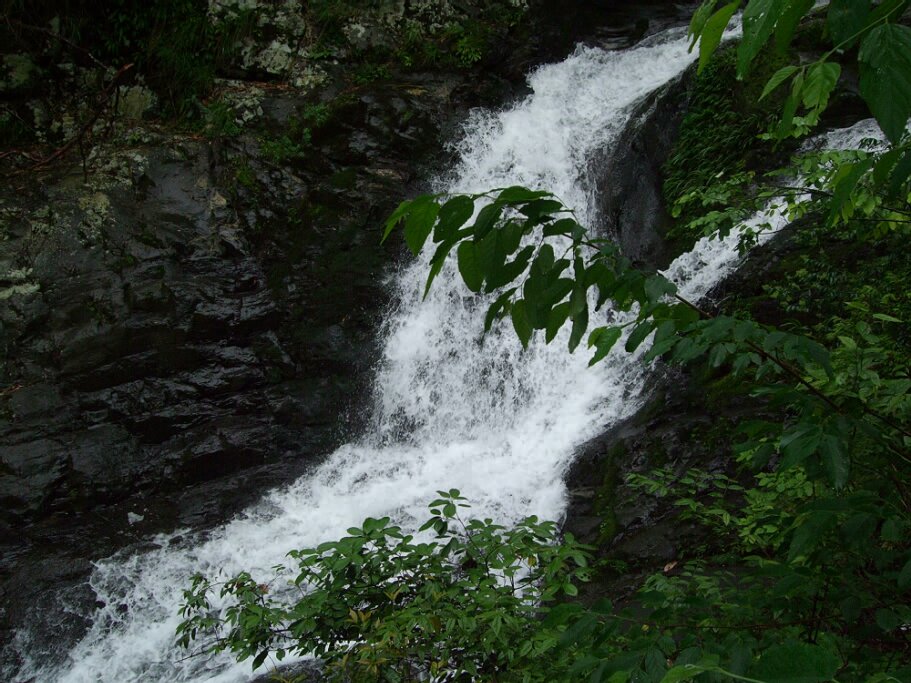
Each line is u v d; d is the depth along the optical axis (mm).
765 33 1229
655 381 8398
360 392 9648
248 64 11672
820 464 1607
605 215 10766
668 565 5594
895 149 1360
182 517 8250
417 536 7629
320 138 11078
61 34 10750
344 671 3037
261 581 7297
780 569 1877
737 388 7383
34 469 8211
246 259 10109
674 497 6707
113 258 9492
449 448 9258
